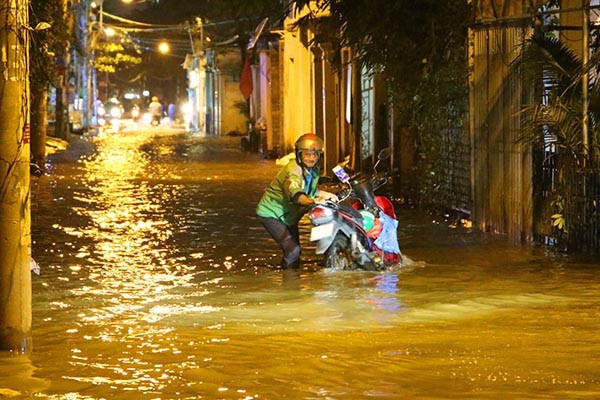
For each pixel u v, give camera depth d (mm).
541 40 13953
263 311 9766
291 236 12469
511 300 10148
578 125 13219
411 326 8953
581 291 10625
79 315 9680
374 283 11273
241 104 57719
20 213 8141
